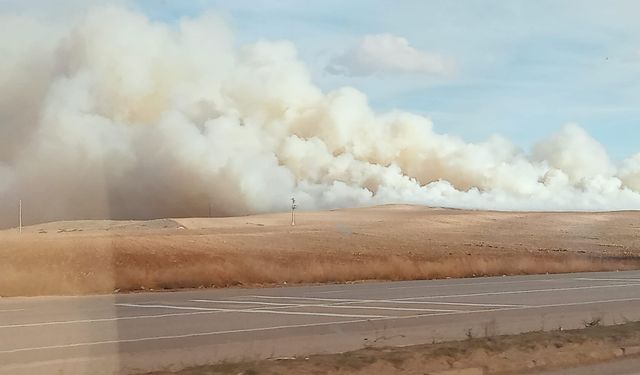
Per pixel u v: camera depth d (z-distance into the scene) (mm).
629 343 13242
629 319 18078
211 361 11523
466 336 14586
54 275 30078
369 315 19031
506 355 11891
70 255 41156
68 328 16188
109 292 27719
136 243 57438
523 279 35969
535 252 62719
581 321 17594
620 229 102875
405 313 19531
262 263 37906
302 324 17062
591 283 32469
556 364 11828
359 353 11719
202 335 15070
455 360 11359
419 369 10773
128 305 22109
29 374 10508
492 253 60156
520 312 19797
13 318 18219
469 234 93938
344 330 15914
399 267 38406
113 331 15688
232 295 26234
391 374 10445
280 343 13898
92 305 22047
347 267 37750
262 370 10148
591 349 12664
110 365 11258
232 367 10422
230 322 17484
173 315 19062
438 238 85312
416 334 15117
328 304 22328
